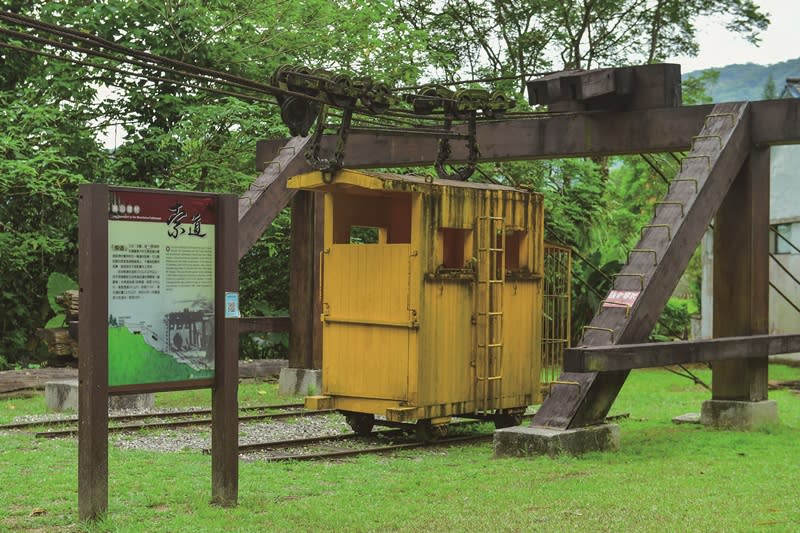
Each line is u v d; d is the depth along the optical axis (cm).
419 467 1077
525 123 1505
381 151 1672
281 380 1812
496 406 1331
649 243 1265
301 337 1806
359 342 1280
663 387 2064
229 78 1057
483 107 1385
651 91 1412
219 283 823
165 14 2359
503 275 1322
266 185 1677
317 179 1238
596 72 1399
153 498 863
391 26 2666
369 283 1270
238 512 809
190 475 991
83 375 760
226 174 2422
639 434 1344
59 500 869
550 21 3369
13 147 2095
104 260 754
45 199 2328
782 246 2741
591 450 1163
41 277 2355
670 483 962
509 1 3331
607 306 1226
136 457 1100
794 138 1355
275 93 1130
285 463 1095
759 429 1386
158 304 788
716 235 1427
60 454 1112
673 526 768
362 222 1357
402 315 1236
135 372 776
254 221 1647
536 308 1395
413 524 778
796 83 2753
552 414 1173
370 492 920
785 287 2705
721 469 1048
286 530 755
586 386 1172
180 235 801
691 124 1389
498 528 764
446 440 1297
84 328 758
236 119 2280
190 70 1004
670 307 3169
